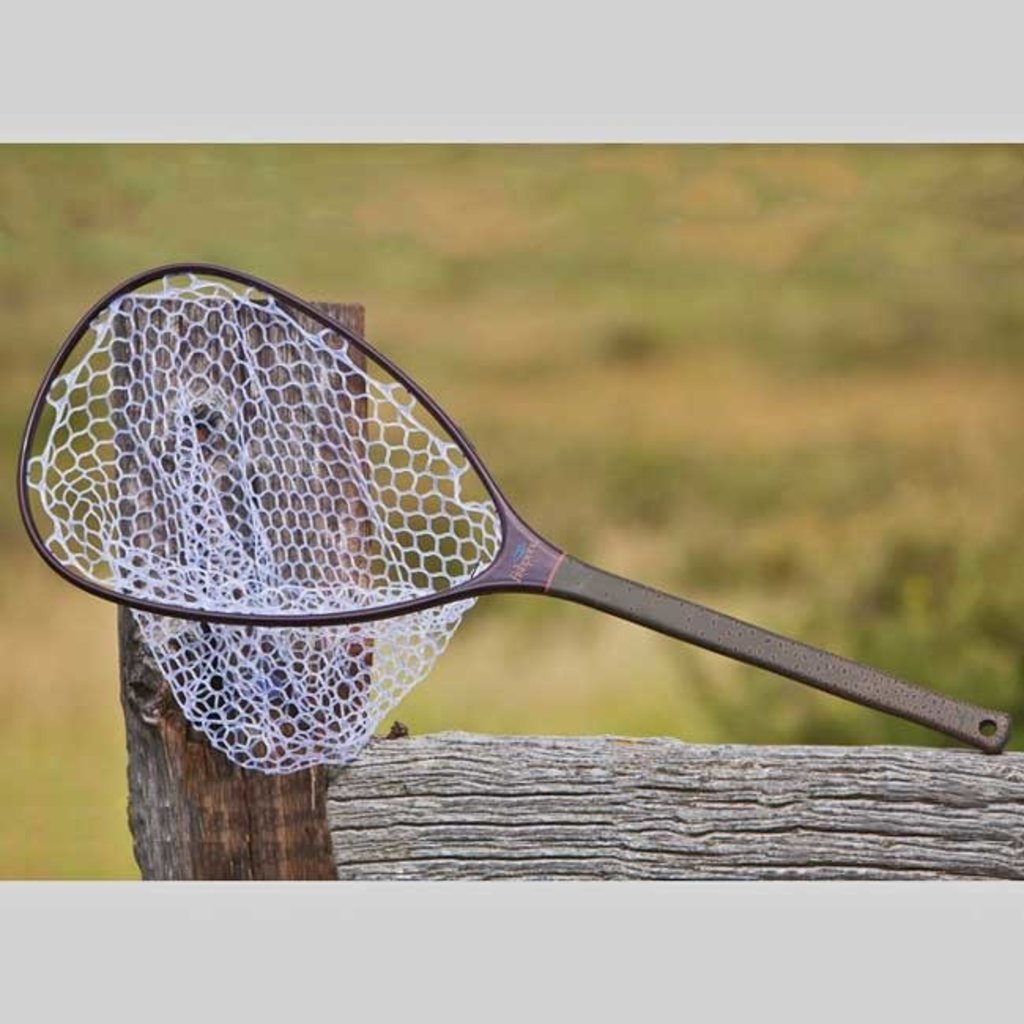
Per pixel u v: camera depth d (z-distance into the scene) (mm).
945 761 6914
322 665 7035
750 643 6898
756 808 7004
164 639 6871
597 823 7062
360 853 7102
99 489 7371
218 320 6945
